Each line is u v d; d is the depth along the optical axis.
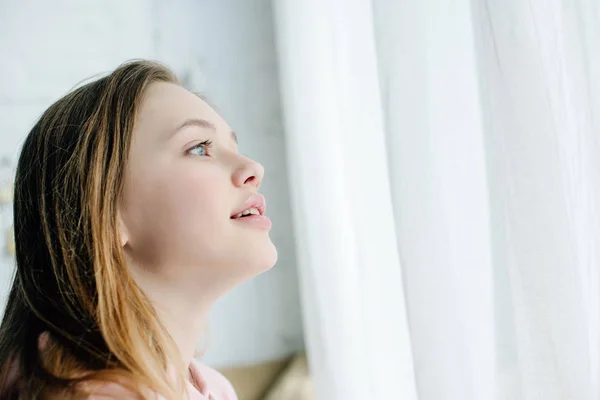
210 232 0.63
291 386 1.59
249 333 1.77
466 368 0.70
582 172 0.62
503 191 0.66
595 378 0.61
